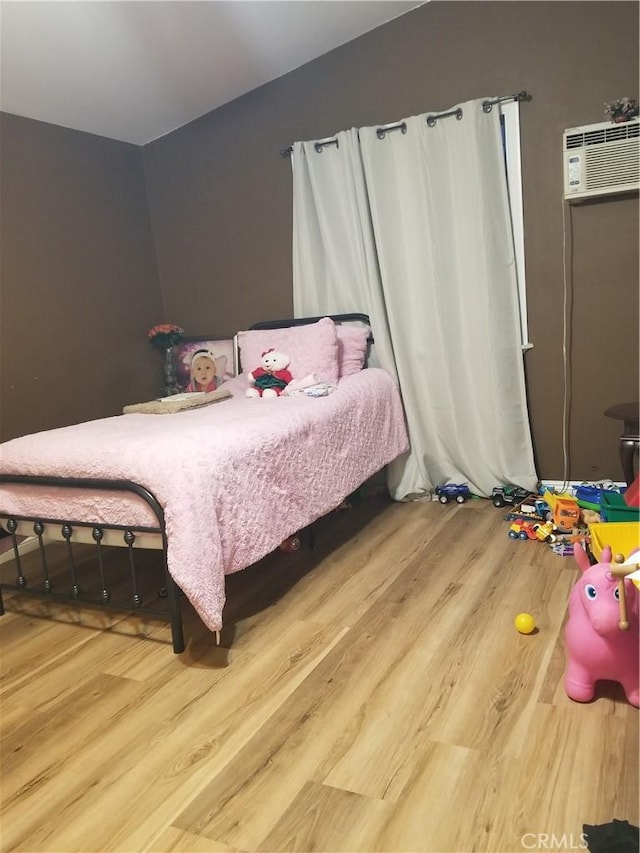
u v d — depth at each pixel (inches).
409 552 106.8
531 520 114.0
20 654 82.5
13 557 117.8
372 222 130.8
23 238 125.7
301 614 88.0
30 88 115.5
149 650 81.5
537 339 125.3
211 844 51.3
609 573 61.8
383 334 132.1
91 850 51.5
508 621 81.7
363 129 127.8
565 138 113.1
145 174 157.5
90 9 98.7
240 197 148.5
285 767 59.0
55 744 64.4
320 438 100.3
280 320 147.5
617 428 122.5
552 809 51.9
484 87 121.9
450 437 132.0
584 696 64.6
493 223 121.2
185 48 117.3
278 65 134.0
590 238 118.6
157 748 62.8
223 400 121.6
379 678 71.7
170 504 74.7
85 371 139.7
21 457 86.9
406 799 54.2
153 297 158.4
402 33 126.6
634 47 110.7
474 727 62.4
